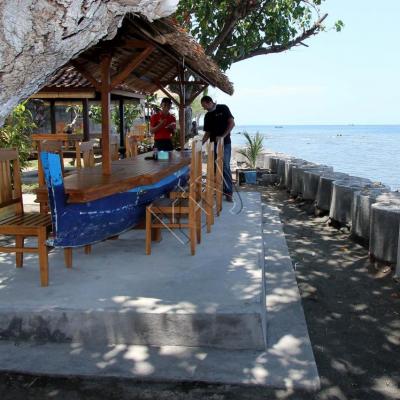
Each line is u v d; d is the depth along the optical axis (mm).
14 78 1740
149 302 3926
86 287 4297
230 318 3688
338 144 51094
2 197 4660
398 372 3541
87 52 5051
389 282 5363
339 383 3379
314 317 4488
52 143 5988
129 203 5074
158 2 1956
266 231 7504
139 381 3340
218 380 3314
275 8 13320
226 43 13484
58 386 3307
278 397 3176
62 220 4258
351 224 7449
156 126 9789
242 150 15688
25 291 4215
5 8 1544
